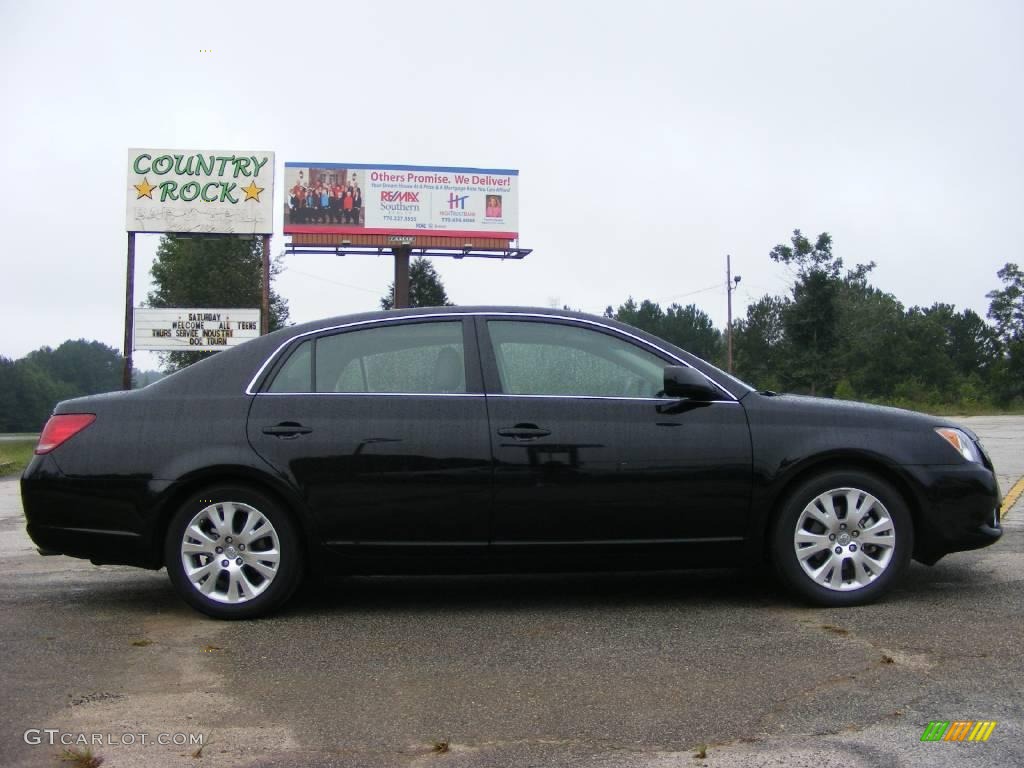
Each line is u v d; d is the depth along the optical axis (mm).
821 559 5219
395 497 5082
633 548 5141
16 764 3305
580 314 5418
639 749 3375
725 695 3883
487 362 5273
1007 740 3404
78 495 5152
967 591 5527
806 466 5133
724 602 5461
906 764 3221
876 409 5359
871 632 4703
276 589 5129
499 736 3510
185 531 5141
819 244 47969
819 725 3557
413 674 4227
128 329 21344
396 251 37281
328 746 3439
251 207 22000
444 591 5883
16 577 6461
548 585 6027
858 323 60000
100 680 4164
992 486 5281
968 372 84312
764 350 65750
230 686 4082
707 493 5105
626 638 4738
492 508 5082
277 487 5074
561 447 5086
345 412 5148
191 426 5164
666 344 5359
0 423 99938
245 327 21422
